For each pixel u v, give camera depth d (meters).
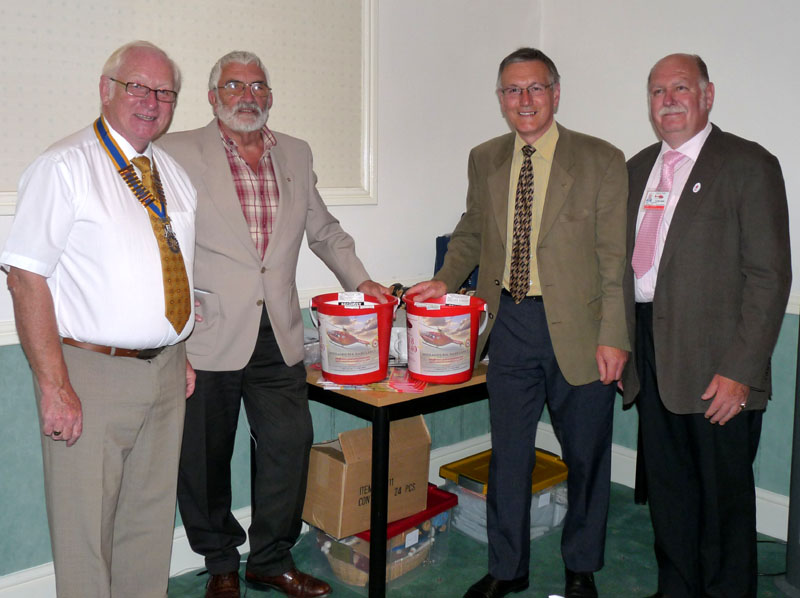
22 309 1.72
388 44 3.00
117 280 1.78
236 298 2.24
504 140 2.40
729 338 2.09
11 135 2.20
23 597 2.37
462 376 2.37
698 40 2.95
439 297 2.46
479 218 2.53
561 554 2.68
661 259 2.12
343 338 2.31
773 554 2.81
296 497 2.46
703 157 2.10
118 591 2.05
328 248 2.54
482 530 2.92
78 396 1.80
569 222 2.22
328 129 2.85
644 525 3.02
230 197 2.21
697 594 2.35
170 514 2.05
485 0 3.29
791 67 2.71
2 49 2.15
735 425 2.13
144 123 1.82
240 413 2.78
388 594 2.54
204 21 2.49
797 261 2.79
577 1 3.34
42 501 2.40
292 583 2.51
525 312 2.30
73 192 1.73
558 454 3.64
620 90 3.22
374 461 2.29
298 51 2.72
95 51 2.30
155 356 1.91
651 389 2.27
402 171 3.12
